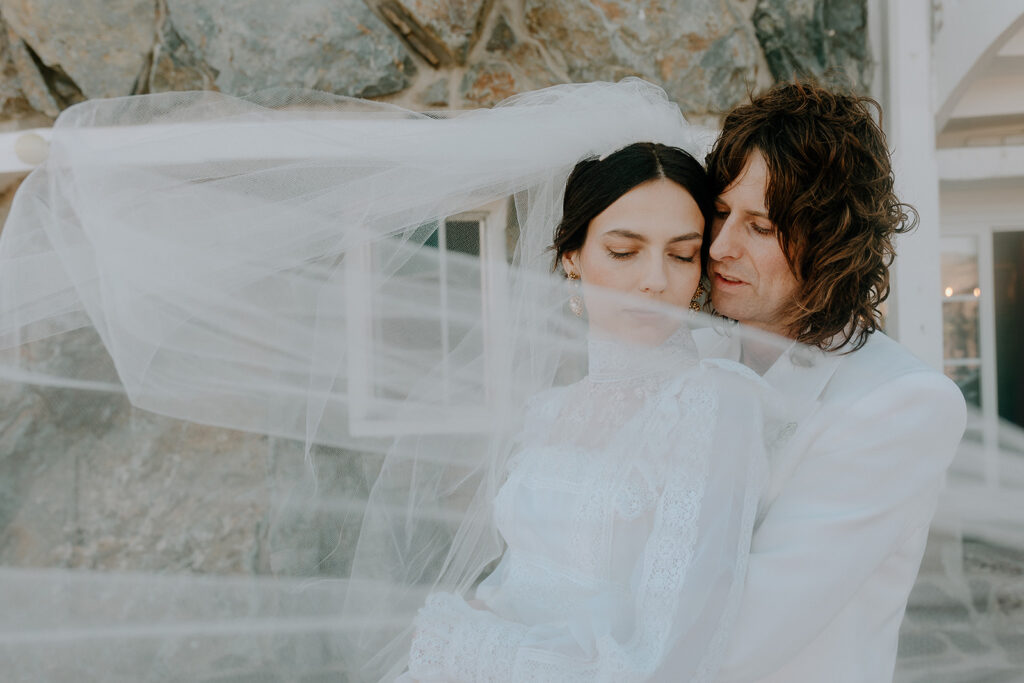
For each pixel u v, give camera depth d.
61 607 0.93
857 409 0.90
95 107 1.00
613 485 0.92
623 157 1.02
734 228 1.00
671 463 0.89
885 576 0.94
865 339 1.00
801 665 0.92
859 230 0.95
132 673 0.94
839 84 1.33
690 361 1.04
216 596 0.96
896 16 2.60
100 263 0.96
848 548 0.85
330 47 2.40
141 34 2.39
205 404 0.98
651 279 1.00
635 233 0.99
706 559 0.81
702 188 1.02
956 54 2.59
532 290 1.08
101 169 0.97
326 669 0.99
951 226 3.37
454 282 1.06
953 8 2.59
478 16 2.44
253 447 0.99
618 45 2.45
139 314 0.96
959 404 0.92
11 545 0.93
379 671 1.02
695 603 0.79
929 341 2.64
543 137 1.06
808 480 0.90
